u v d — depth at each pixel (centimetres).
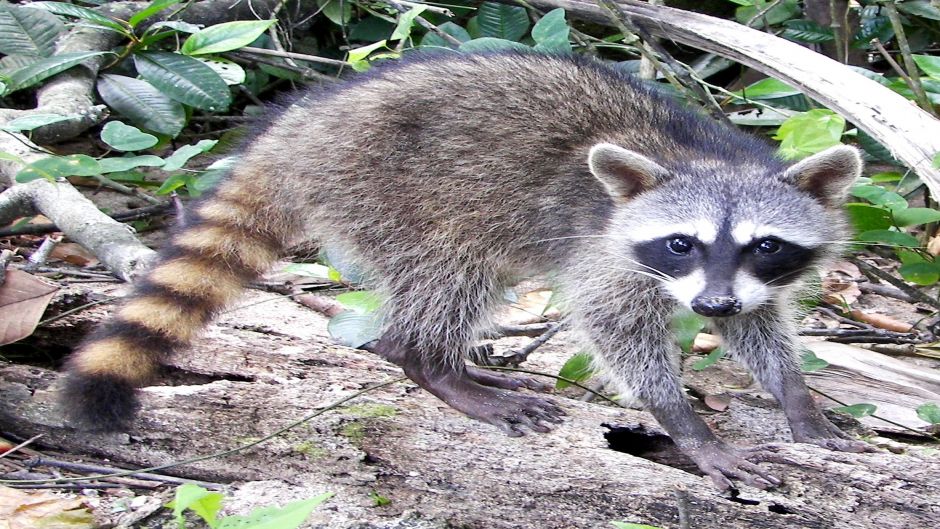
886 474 133
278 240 149
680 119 151
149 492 133
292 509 123
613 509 132
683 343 147
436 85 148
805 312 154
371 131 147
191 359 145
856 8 185
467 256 148
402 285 148
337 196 148
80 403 135
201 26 181
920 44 186
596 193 147
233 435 137
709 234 142
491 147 147
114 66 175
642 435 142
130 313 140
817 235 144
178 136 181
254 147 150
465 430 138
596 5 172
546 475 134
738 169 146
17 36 173
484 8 178
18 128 153
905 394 149
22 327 143
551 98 149
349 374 146
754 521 131
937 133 142
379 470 134
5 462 135
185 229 147
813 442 140
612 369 146
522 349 153
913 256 161
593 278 147
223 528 123
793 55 153
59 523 129
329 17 185
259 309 155
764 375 145
